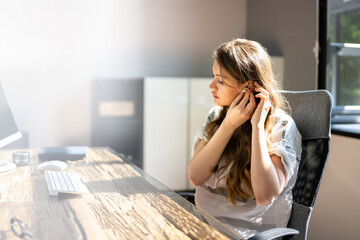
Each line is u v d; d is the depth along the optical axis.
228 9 4.92
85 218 1.26
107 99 4.33
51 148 2.28
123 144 4.41
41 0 4.32
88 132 4.57
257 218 1.67
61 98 4.46
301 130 1.77
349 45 3.31
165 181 4.25
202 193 1.81
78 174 1.85
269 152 1.64
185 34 4.80
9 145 4.14
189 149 4.30
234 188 1.67
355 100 3.32
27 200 1.43
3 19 4.21
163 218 1.27
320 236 3.14
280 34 4.26
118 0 4.57
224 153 1.79
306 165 1.71
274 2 4.37
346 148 2.90
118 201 1.44
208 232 1.15
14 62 4.28
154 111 4.18
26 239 1.08
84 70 4.51
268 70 1.71
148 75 4.72
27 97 4.34
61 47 4.43
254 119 1.62
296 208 1.68
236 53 1.67
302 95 1.82
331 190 3.04
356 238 2.80
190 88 4.27
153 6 4.68
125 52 4.63
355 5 3.25
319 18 3.47
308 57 3.79
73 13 4.44
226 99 1.74
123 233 1.14
